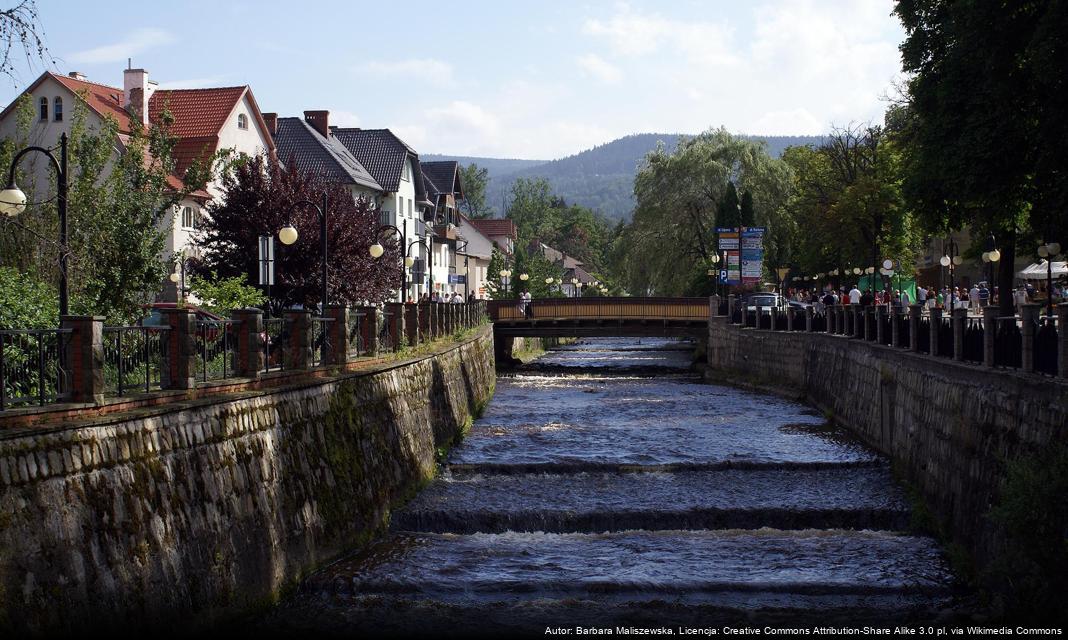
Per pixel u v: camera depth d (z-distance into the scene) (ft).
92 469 37.01
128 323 78.84
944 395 70.03
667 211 246.47
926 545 64.44
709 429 108.27
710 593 56.03
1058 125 74.79
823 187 210.79
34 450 34.17
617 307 200.95
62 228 52.90
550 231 641.40
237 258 121.70
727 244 208.23
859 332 112.37
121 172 87.97
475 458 89.10
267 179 126.93
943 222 97.25
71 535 35.27
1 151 84.53
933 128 87.40
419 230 275.59
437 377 95.14
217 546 45.39
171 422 43.06
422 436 83.66
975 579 56.44
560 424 112.06
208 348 52.65
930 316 79.05
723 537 66.64
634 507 70.95
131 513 38.91
